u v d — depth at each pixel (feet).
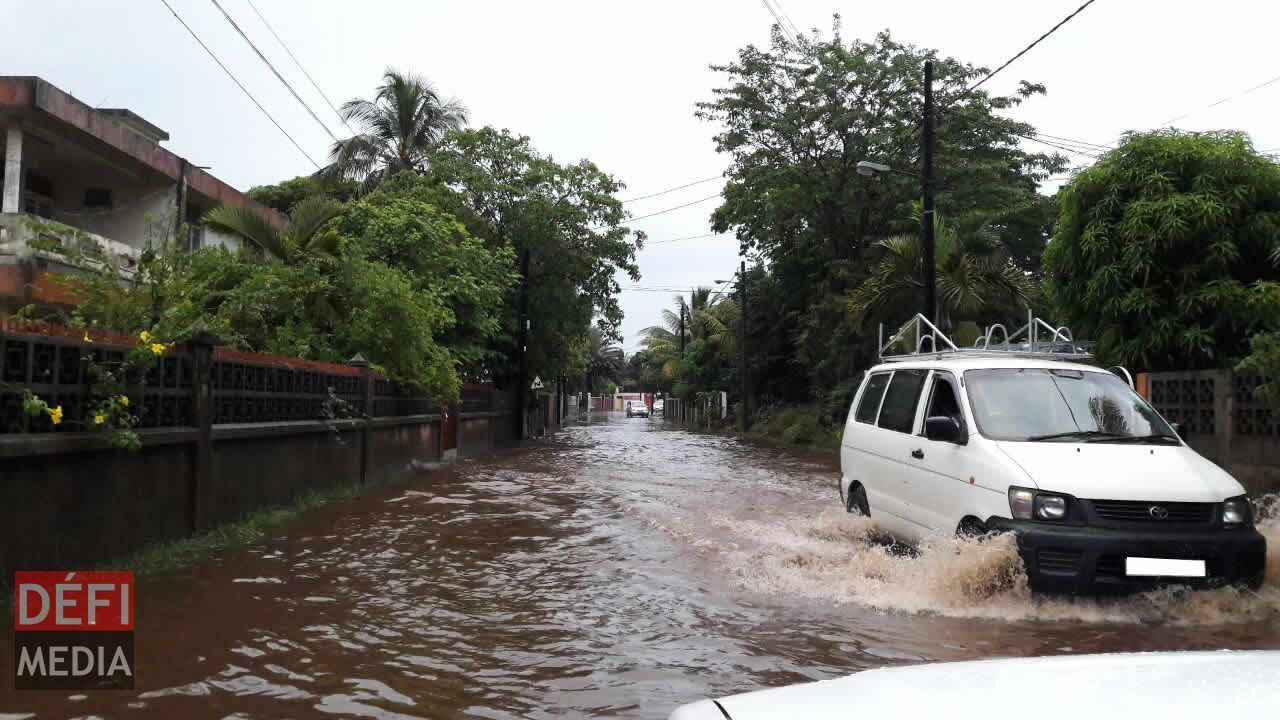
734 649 14.82
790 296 108.99
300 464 32.99
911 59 82.23
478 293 65.72
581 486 41.55
